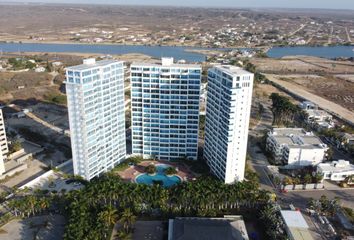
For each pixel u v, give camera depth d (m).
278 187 194.12
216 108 192.25
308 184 193.25
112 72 191.50
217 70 187.25
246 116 179.00
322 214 169.88
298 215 160.38
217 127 192.75
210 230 142.25
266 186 195.62
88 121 180.38
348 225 162.25
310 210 171.50
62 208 169.38
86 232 141.12
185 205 165.12
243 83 171.38
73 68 172.75
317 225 161.75
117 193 163.25
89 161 188.12
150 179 199.62
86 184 183.62
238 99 173.38
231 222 156.25
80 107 175.00
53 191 179.75
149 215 164.88
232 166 186.50
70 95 175.25
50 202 167.38
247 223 161.25
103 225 145.75
